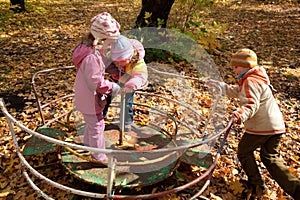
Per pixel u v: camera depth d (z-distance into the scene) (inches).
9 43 304.5
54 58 268.1
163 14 272.7
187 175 137.5
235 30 377.1
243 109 111.9
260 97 116.8
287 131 175.0
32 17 413.7
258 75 117.8
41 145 138.4
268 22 425.7
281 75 248.5
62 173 135.9
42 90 211.9
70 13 453.4
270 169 124.6
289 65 268.5
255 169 126.9
